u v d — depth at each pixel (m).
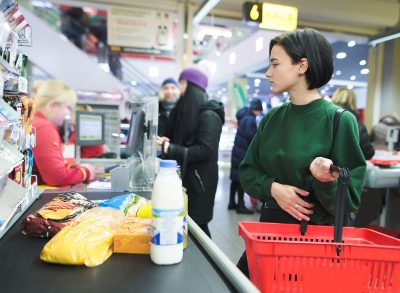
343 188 0.83
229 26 4.51
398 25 3.96
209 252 0.74
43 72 6.98
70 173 1.75
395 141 3.37
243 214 4.07
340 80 5.29
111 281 0.61
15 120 0.89
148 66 7.31
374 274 0.78
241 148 4.05
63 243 0.68
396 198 2.85
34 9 6.71
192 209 1.93
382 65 5.14
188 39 4.16
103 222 0.76
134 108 1.85
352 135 1.03
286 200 1.05
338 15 4.00
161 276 0.64
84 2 4.07
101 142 2.84
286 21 3.20
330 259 0.77
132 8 3.99
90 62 7.35
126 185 1.47
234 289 0.59
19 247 0.76
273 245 0.76
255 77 7.79
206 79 2.08
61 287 0.58
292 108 1.14
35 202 1.11
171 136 2.22
